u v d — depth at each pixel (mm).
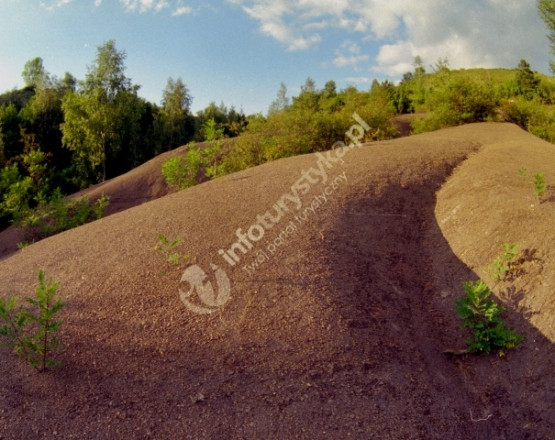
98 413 3242
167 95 35844
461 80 16078
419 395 3492
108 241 6062
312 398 3373
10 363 3785
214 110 40750
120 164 31625
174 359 3732
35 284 5156
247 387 3461
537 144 9391
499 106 15852
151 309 4375
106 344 3926
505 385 3646
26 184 12500
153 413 3238
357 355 3777
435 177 7445
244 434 3088
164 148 34438
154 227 6230
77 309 4457
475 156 8477
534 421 3326
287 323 4094
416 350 3996
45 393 3430
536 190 5355
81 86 26984
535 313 4055
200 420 3188
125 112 27609
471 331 4223
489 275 4711
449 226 5852
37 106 30438
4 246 12578
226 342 3906
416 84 30250
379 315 4320
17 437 3057
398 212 6359
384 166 7832
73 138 26719
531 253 4551
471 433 3277
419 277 5129
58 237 7008
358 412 3279
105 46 26672
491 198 5773
